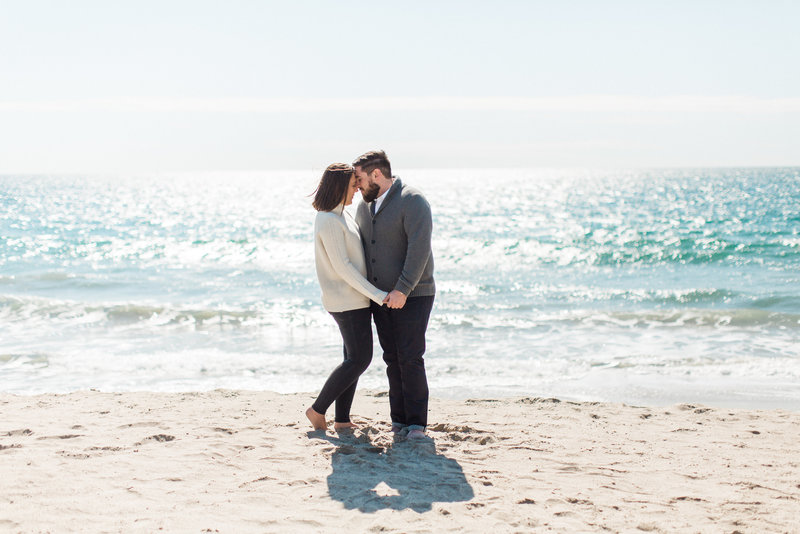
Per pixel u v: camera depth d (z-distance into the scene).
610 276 18.91
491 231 33.19
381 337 4.39
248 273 19.52
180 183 150.50
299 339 10.53
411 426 4.31
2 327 11.43
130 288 16.80
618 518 3.03
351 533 2.78
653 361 8.71
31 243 27.75
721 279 17.89
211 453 3.92
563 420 5.14
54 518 2.86
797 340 10.26
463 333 10.96
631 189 88.31
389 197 4.07
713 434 4.77
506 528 2.87
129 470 3.59
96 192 95.31
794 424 5.10
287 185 130.38
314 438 4.27
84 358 8.86
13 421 4.73
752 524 2.96
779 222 36.00
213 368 8.35
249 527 2.82
